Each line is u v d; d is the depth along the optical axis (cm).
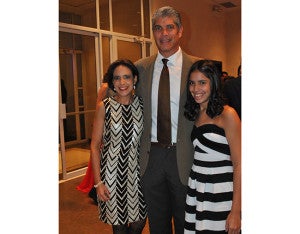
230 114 132
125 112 157
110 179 159
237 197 128
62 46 477
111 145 159
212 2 708
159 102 160
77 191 366
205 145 137
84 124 524
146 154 164
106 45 486
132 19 521
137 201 165
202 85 134
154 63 167
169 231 176
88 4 445
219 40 766
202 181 137
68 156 512
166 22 154
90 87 486
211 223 135
